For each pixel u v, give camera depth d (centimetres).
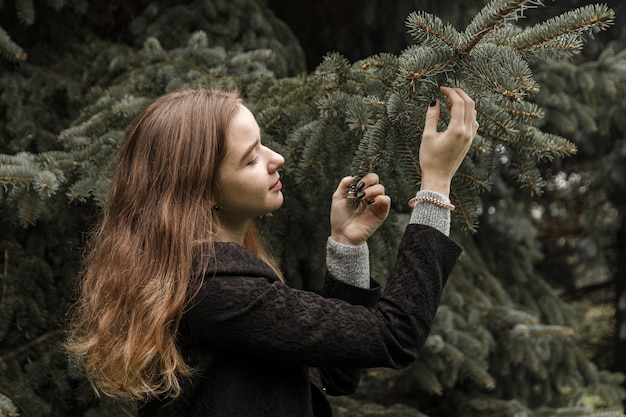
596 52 338
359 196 138
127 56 238
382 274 222
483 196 320
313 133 168
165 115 124
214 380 115
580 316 352
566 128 271
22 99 228
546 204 420
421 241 118
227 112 123
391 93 141
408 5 270
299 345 111
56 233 227
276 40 264
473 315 268
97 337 121
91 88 232
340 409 255
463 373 264
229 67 228
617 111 306
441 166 123
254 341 111
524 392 297
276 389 118
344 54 303
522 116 142
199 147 120
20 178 174
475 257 299
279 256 205
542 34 131
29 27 246
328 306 114
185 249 116
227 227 129
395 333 113
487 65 126
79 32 254
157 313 113
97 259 128
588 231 402
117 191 127
